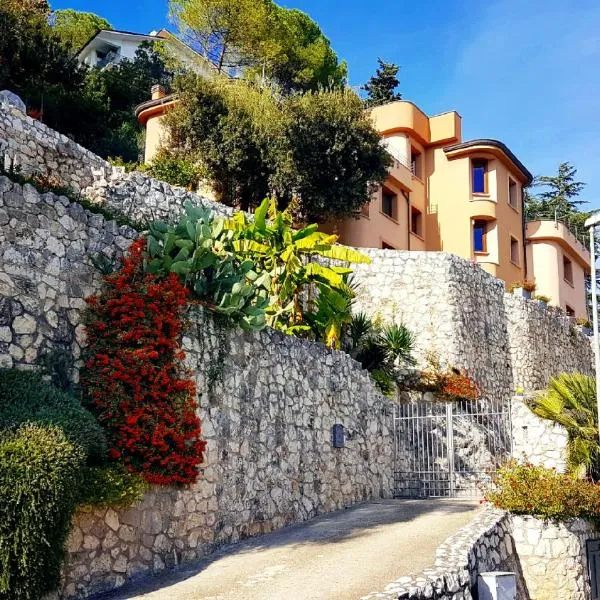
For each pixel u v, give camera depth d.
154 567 9.70
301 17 46.81
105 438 9.29
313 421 14.72
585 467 15.31
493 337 26.45
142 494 9.45
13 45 28.17
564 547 13.88
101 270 10.65
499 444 17.92
